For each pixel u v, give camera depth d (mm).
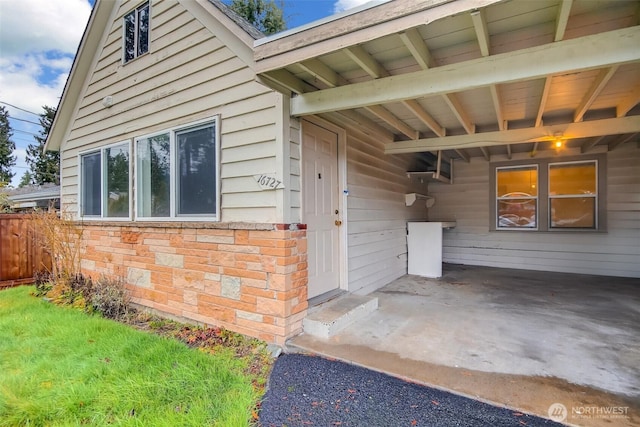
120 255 4855
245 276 3359
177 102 4086
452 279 5930
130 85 4750
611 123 3979
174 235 4066
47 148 6395
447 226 6500
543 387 2225
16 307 4551
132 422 1960
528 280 5828
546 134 4285
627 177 6059
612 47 2031
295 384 2395
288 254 3143
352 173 4523
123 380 2432
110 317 4156
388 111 3977
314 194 3801
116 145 5020
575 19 2148
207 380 2422
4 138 24812
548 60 2172
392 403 2127
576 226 6512
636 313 3857
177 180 4098
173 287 4078
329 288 4078
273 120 3230
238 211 3496
